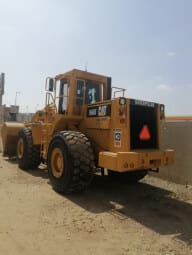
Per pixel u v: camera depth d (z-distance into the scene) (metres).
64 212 4.93
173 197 6.08
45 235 3.99
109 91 7.53
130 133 5.63
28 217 4.61
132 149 5.64
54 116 7.17
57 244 3.74
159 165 5.67
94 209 5.17
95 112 6.39
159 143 6.11
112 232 4.20
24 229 4.15
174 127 7.39
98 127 6.22
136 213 5.07
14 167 8.84
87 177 5.86
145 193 6.36
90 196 5.97
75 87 6.81
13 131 10.02
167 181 7.50
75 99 6.82
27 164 8.32
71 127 7.01
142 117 5.89
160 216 4.96
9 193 5.87
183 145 7.18
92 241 3.88
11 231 4.06
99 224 4.48
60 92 7.29
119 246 3.77
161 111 6.23
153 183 7.31
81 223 4.47
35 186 6.52
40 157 8.37
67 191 5.87
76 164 5.70
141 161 5.37
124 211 5.15
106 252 3.59
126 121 5.55
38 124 7.97
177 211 5.23
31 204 5.25
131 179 7.08
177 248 3.78
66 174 5.80
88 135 6.63
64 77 7.11
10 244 3.68
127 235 4.12
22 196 5.71
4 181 6.89
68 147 5.80
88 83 7.13
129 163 5.24
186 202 5.77
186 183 7.09
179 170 7.26
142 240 3.98
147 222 4.66
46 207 5.13
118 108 5.66
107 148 6.02
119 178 7.21
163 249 3.74
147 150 5.82
